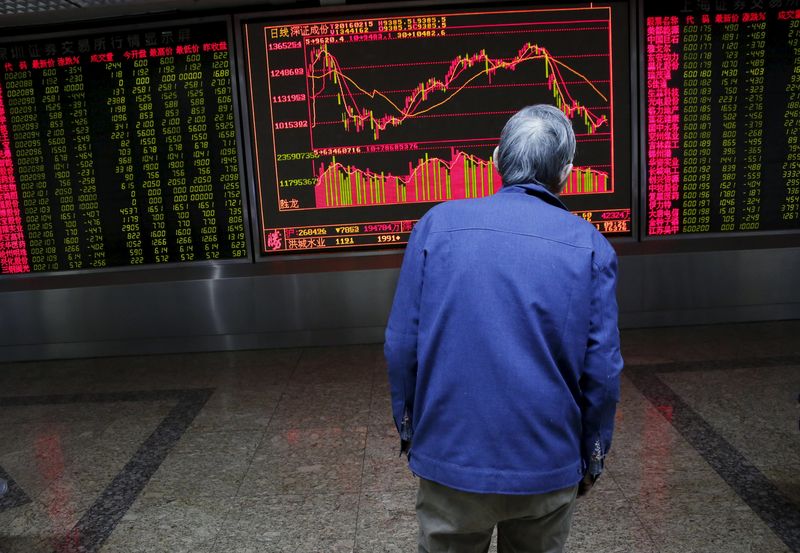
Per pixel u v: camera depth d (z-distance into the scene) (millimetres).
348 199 4422
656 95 4301
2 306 4422
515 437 1294
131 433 3271
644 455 2799
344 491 2625
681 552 2139
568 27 4215
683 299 4465
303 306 4434
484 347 1304
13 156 4406
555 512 1394
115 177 4426
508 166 1447
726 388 3457
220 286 4406
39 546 2326
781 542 2164
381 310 4441
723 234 4520
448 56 4246
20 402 3754
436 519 1407
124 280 4449
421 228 1451
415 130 4336
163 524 2439
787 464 2668
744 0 4195
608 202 4438
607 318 1318
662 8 4191
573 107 4309
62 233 4508
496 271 1314
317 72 4262
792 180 4461
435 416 1354
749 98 4328
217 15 4191
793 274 4438
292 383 3852
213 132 4348
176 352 4504
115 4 3934
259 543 2293
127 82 4297
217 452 3023
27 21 4148
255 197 4418
